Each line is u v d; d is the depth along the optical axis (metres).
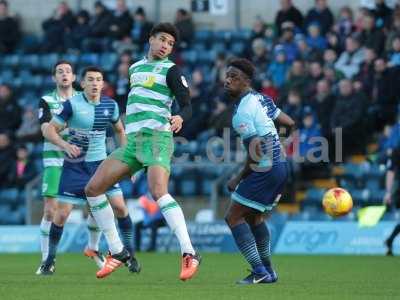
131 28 59.25
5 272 29.11
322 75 49.44
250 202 23.14
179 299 19.48
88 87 26.92
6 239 46.75
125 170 23.00
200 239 44.94
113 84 55.25
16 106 54.59
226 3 60.22
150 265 33.44
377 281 25.33
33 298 19.70
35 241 46.44
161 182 22.56
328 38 52.22
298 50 51.97
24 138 53.09
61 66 28.52
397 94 47.53
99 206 23.39
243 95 23.17
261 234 24.06
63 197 27.44
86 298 19.67
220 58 52.53
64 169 27.52
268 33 55.09
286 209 46.81
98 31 59.34
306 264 34.25
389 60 49.09
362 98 46.59
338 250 43.06
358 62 50.31
